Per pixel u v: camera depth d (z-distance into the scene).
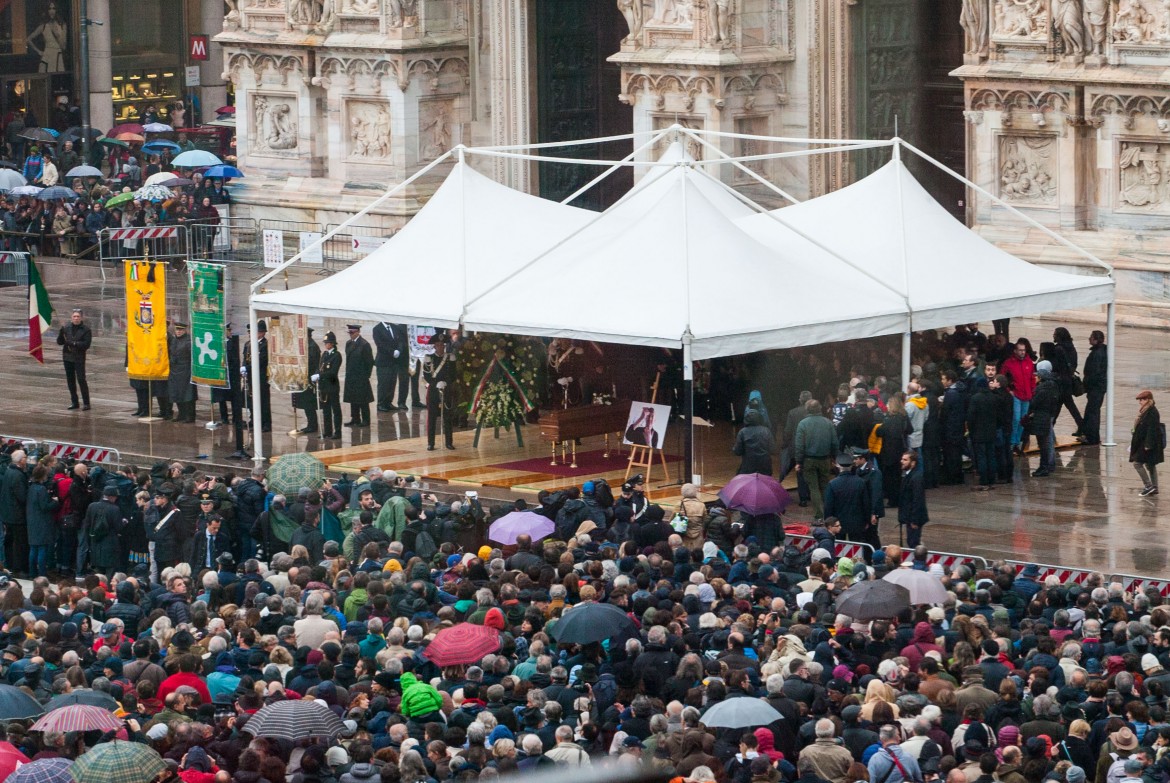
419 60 87.56
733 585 35.44
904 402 49.16
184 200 91.94
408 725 27.45
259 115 92.94
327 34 89.38
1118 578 39.31
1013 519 47.41
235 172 93.62
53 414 62.16
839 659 31.06
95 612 36.62
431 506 43.25
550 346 53.84
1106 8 70.44
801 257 53.16
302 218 91.56
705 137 79.12
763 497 41.81
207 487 45.25
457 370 55.38
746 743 25.91
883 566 36.81
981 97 74.19
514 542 40.47
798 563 36.94
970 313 51.56
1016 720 27.56
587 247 52.47
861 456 44.00
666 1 79.75
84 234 89.62
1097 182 72.19
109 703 28.48
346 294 53.72
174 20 128.75
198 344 55.31
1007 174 74.50
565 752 24.70
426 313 51.56
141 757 25.16
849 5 78.19
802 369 54.69
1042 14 72.12
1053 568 40.22
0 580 37.03
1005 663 30.00
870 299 50.56
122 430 59.69
